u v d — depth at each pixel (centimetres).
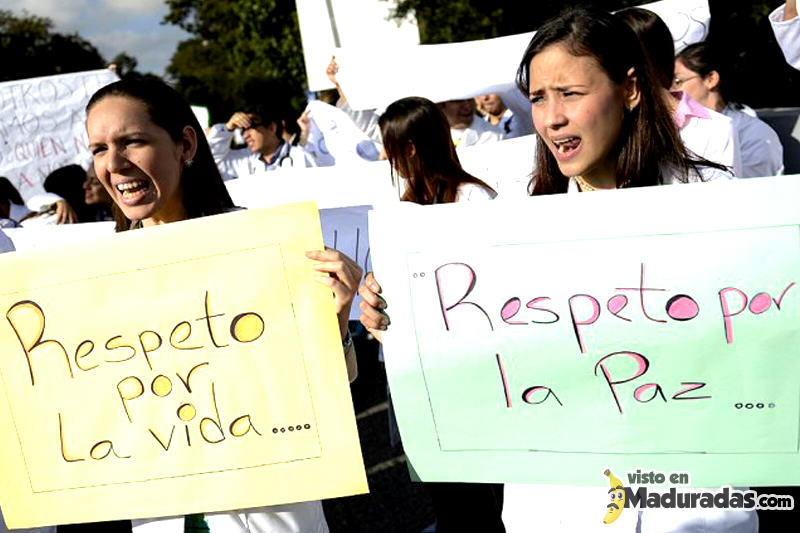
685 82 430
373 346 616
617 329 174
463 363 182
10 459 195
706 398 172
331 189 428
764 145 420
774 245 166
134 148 190
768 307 167
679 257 170
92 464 192
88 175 573
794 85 984
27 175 621
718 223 168
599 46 178
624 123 188
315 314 183
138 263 188
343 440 183
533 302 177
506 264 178
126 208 194
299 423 184
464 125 575
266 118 603
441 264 181
